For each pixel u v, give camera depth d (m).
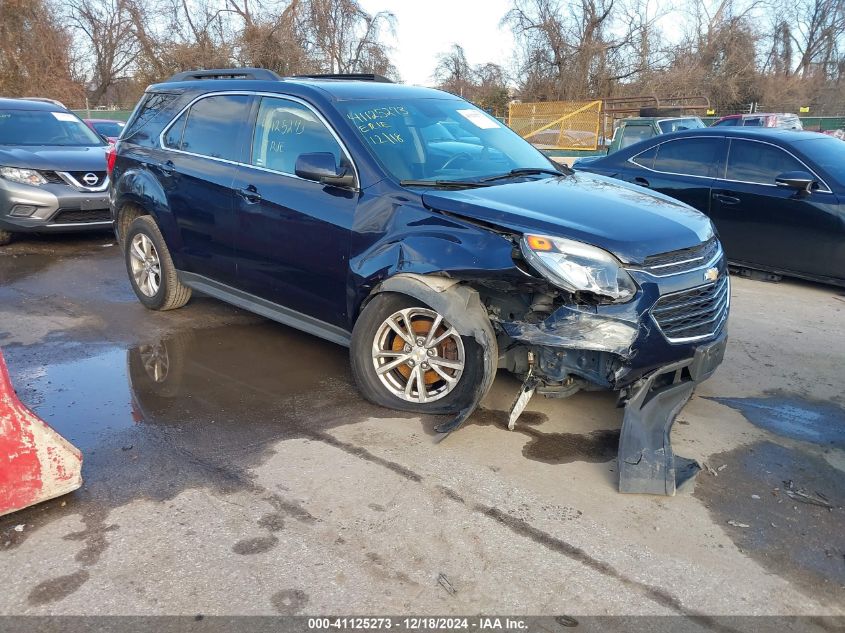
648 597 2.58
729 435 3.88
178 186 5.18
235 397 4.22
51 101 10.05
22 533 2.86
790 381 4.69
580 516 3.05
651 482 3.23
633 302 3.35
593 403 4.19
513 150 4.87
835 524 3.06
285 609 2.47
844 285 6.74
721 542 2.91
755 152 7.22
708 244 3.86
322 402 4.15
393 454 3.54
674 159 7.81
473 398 3.69
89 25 41.22
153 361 4.80
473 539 2.88
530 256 3.36
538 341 3.40
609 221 3.59
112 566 2.67
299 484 3.25
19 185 8.00
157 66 34.66
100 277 7.13
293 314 4.62
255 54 31.19
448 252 3.60
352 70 32.81
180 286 5.67
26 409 2.96
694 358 3.61
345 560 2.73
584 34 34.72
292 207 4.31
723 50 37.34
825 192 6.69
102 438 3.67
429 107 4.78
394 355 3.95
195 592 2.54
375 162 4.06
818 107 44.84
